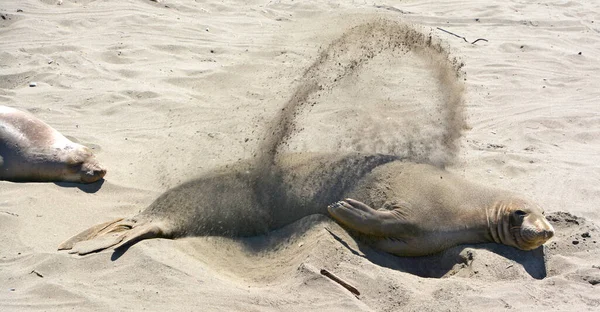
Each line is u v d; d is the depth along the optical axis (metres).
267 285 4.93
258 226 5.77
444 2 14.21
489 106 9.25
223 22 11.97
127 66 9.68
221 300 4.52
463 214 5.67
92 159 6.47
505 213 5.61
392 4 13.75
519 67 10.70
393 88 9.32
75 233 5.50
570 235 5.76
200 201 5.82
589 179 7.05
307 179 5.92
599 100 9.52
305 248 5.40
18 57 9.57
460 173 7.09
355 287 4.82
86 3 12.13
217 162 6.81
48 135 6.50
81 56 9.80
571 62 11.09
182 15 12.19
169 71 9.62
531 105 9.26
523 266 5.33
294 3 13.22
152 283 4.68
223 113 8.30
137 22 11.39
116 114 8.21
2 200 5.87
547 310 4.61
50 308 4.35
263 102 8.66
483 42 11.83
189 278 4.77
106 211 5.94
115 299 4.48
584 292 4.84
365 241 5.65
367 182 5.86
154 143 7.43
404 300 4.71
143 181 6.54
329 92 9.11
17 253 5.09
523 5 14.23
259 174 5.95
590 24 13.14
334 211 5.55
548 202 6.54
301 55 10.38
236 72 9.69
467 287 4.87
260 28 11.73
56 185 6.27
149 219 5.71
